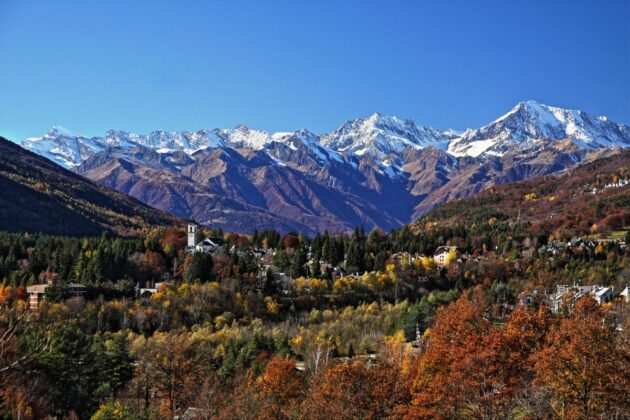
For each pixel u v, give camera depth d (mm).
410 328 166750
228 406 91375
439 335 102625
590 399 66000
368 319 188125
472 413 74062
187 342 144125
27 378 79250
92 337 153625
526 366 76688
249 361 138125
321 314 196000
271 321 190875
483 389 73312
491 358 76438
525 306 175000
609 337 74125
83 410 103375
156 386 115688
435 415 74188
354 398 82125
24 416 60375
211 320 184000
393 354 124375
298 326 182125
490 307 160875
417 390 86438
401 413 79500
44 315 155750
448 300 198375
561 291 185375
